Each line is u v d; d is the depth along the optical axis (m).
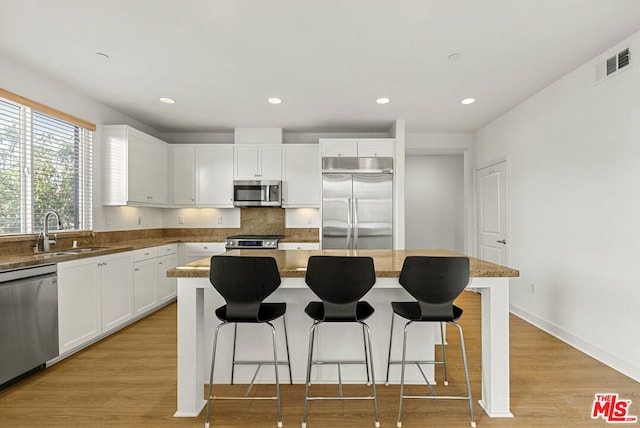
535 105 3.57
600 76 2.69
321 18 2.20
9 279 2.21
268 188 4.74
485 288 2.03
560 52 2.66
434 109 4.07
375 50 2.62
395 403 2.10
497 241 4.43
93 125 3.65
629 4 2.05
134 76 3.10
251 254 2.63
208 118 4.46
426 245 6.16
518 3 2.04
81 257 2.82
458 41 2.49
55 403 2.09
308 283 1.86
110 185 3.83
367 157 4.60
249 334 2.35
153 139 4.43
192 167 4.91
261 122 4.66
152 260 3.95
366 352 2.26
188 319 2.01
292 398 2.16
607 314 2.63
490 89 3.44
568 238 3.07
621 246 2.51
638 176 2.38
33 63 2.82
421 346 2.34
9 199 2.76
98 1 2.02
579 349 2.91
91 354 2.83
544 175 3.42
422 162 6.17
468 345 3.04
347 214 4.59
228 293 1.86
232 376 2.33
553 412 1.99
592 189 2.79
